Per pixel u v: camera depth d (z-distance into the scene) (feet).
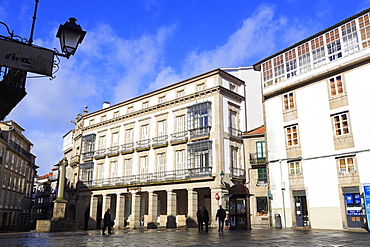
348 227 67.87
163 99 120.26
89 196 141.79
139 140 123.44
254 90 117.91
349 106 71.67
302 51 82.28
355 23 72.23
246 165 104.73
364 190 64.28
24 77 25.40
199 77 108.68
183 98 110.93
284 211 79.87
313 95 78.89
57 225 98.32
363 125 68.74
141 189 115.55
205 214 69.00
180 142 107.86
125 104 133.80
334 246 37.52
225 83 107.76
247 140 106.83
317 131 76.74
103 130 141.08
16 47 24.57
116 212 123.75
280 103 85.76
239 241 45.44
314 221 73.77
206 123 102.42
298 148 79.71
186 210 110.22
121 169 127.54
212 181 96.89
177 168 108.17
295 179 79.05
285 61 85.92
